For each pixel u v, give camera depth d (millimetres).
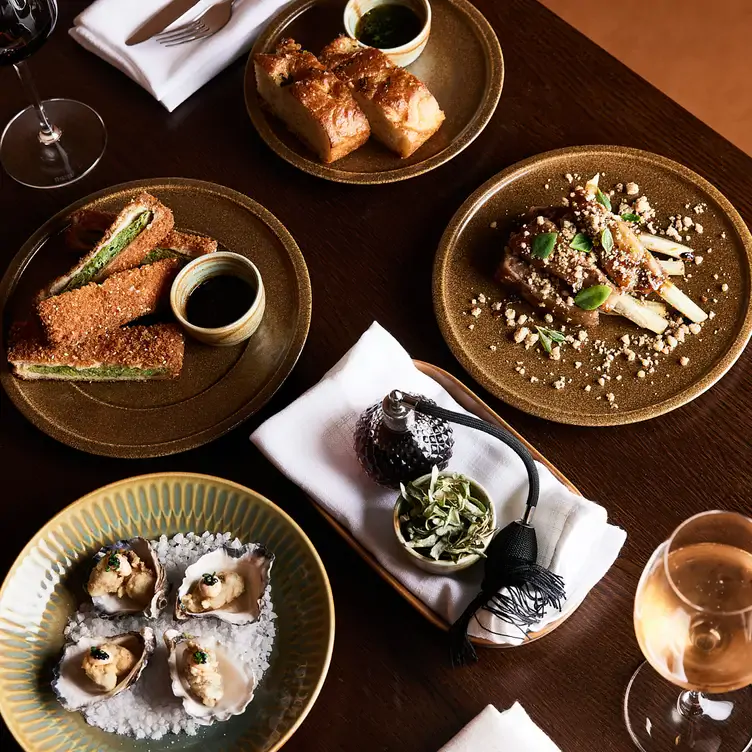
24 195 1287
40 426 1157
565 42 1316
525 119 1284
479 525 1030
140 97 1326
